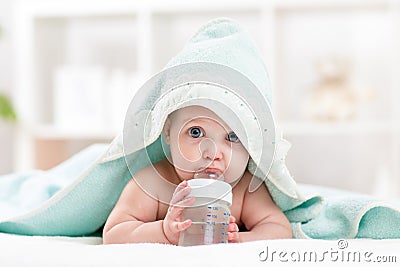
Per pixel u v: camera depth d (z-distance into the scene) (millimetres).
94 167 1158
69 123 3309
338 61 3230
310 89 3373
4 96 3260
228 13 3336
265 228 1162
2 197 1659
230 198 1004
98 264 776
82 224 1225
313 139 3523
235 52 1144
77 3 3332
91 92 3289
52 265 801
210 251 814
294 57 3434
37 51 3424
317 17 3393
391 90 3236
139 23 3285
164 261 770
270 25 3148
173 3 3240
